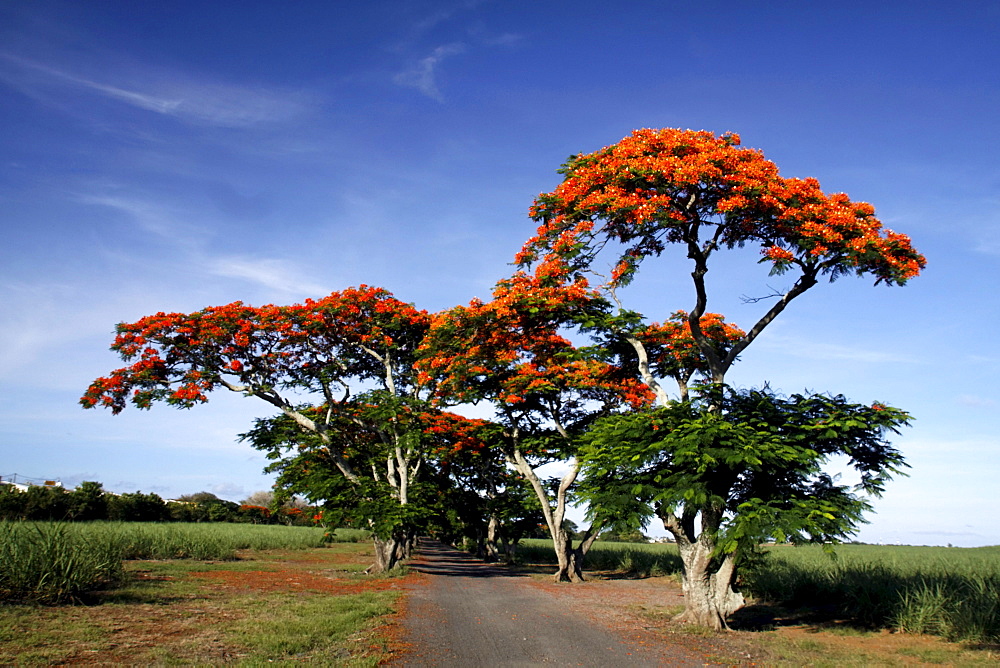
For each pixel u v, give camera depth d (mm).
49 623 9695
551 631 11484
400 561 25859
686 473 12102
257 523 74875
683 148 13984
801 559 21453
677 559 31469
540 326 21578
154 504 56438
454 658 8930
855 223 12898
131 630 9656
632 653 9750
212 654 8352
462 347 23188
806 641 11039
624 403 23688
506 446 26453
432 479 29266
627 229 14375
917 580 14383
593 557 36281
